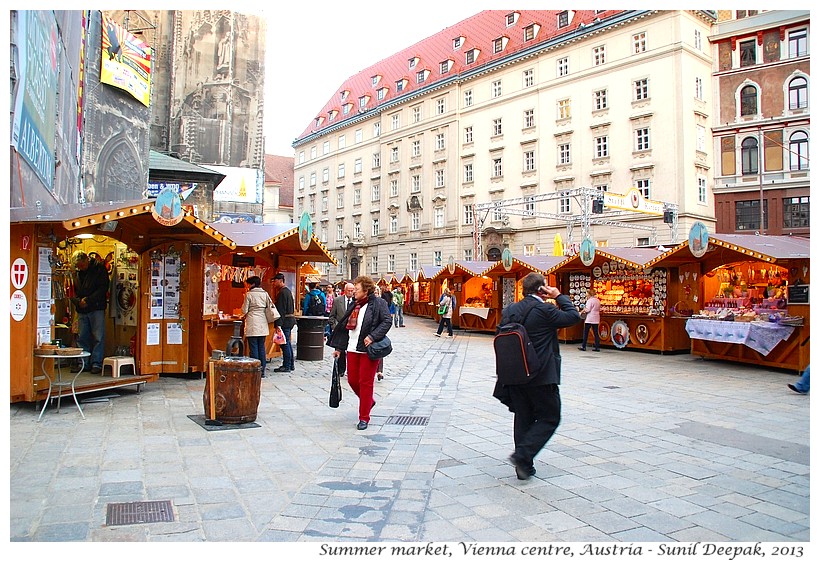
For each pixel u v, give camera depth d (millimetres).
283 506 4598
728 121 39438
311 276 27844
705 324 14016
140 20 28859
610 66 40250
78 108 13867
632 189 27016
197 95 29516
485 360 15344
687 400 9477
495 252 46531
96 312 9461
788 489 5152
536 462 5926
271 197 70562
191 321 10320
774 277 14391
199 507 4516
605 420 7949
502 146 46938
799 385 9938
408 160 55750
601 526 4316
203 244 10391
